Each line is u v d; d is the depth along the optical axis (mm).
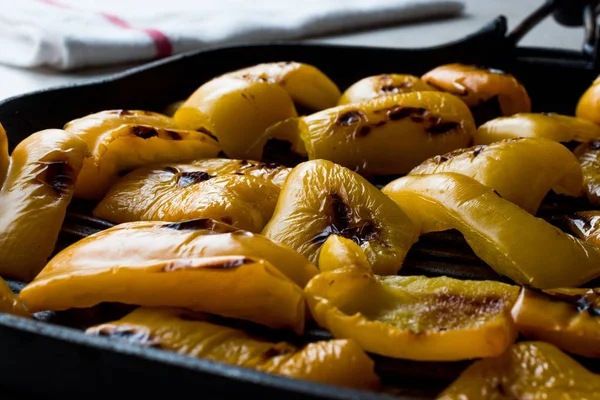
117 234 385
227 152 486
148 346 348
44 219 408
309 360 343
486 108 541
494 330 347
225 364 323
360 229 402
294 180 418
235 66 592
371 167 476
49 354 338
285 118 496
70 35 654
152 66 555
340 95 546
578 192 460
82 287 366
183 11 762
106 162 454
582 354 364
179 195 428
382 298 370
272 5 818
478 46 604
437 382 361
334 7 789
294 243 398
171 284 360
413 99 483
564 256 396
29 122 499
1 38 692
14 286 397
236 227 409
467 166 444
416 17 822
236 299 362
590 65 592
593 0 607
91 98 525
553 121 489
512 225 399
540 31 796
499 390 347
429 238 438
